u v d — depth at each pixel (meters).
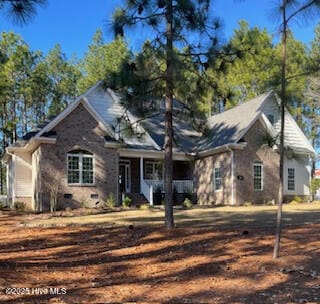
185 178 27.48
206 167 25.66
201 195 25.86
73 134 21.42
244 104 27.05
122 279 7.20
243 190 23.75
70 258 8.96
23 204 22.53
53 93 40.44
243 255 8.49
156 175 27.23
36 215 18.16
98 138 22.16
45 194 20.41
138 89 11.69
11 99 37.28
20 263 8.30
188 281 6.88
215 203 24.64
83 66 42.22
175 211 18.83
